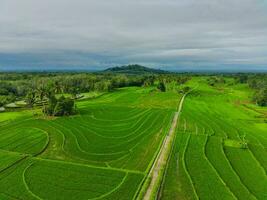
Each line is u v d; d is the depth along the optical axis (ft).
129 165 217.56
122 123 349.61
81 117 381.40
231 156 237.25
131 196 171.73
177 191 175.83
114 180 192.13
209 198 168.55
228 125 342.23
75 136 293.64
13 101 533.55
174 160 224.74
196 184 184.85
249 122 367.66
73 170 208.23
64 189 179.83
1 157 231.71
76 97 584.81
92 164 220.64
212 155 237.45
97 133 305.32
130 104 492.95
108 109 440.86
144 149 252.83
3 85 655.35
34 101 475.72
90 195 172.76
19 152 244.63
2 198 168.96
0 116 387.96
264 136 299.99
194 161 222.48
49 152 246.47
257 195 173.47
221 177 196.24
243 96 629.10
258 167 215.10
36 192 176.04
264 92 532.32
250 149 255.91
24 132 305.94
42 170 208.03
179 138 282.15
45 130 314.76
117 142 274.77
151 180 191.11
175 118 375.04
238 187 182.50
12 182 188.75
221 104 508.94
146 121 357.41
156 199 165.37
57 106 386.73
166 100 528.63
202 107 464.65
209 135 295.89
